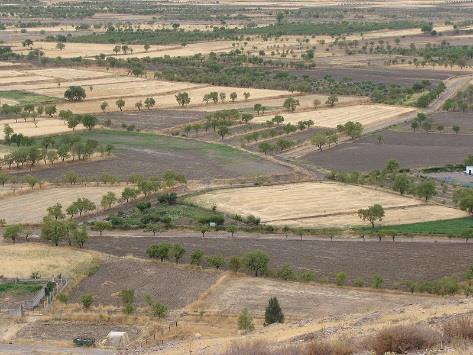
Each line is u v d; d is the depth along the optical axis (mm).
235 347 68812
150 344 105062
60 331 112875
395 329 60812
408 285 133000
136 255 154125
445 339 60750
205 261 149000
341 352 61188
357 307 122000
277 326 92312
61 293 130250
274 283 136125
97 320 117938
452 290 128375
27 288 133375
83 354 99500
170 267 145125
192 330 111375
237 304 125125
